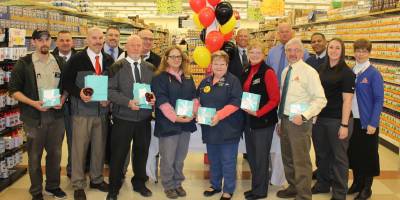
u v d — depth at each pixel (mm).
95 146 3746
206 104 3469
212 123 3312
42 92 3305
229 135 3463
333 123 3443
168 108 3416
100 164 3871
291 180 3729
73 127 3582
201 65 4164
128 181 4227
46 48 3359
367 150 3664
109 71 3463
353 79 3330
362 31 6590
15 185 4074
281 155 3768
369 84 3568
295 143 3320
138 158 3744
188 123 3609
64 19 6402
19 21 4969
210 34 4012
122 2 19250
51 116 3461
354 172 3902
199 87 3617
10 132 4270
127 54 3633
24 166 4562
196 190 4023
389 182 4371
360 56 3621
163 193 3896
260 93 3432
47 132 3502
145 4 20188
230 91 3422
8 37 4156
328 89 3441
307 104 3266
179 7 7188
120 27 11391
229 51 4148
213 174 3850
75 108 3547
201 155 5406
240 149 4184
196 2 4207
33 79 3340
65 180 4230
